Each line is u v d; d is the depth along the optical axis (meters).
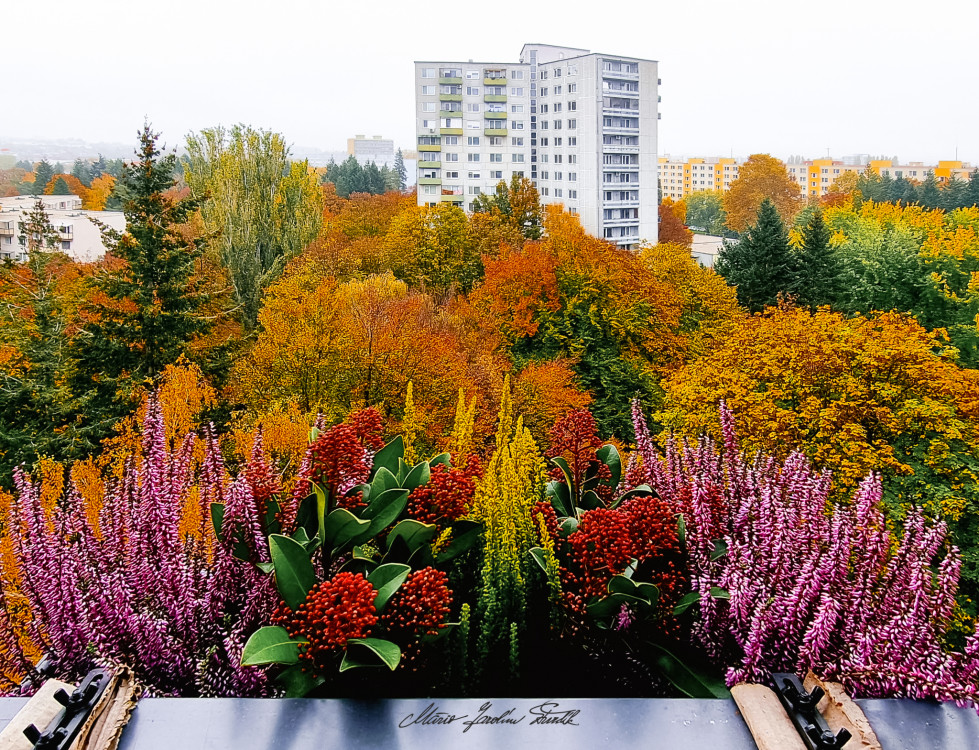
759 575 3.12
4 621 3.13
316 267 39.47
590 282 39.22
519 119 82.12
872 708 2.29
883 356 21.75
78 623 3.02
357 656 2.65
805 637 2.72
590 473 4.07
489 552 3.37
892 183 110.75
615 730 2.17
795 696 2.22
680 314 40.88
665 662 3.20
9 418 23.41
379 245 50.12
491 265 41.06
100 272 27.59
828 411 20.22
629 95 77.44
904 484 18.53
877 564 2.94
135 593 3.18
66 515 3.60
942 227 71.75
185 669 3.08
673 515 3.42
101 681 2.25
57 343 25.83
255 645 2.65
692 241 94.19
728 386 22.69
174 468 3.61
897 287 48.22
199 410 21.75
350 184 114.81
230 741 2.13
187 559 3.33
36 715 2.18
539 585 3.47
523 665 3.33
